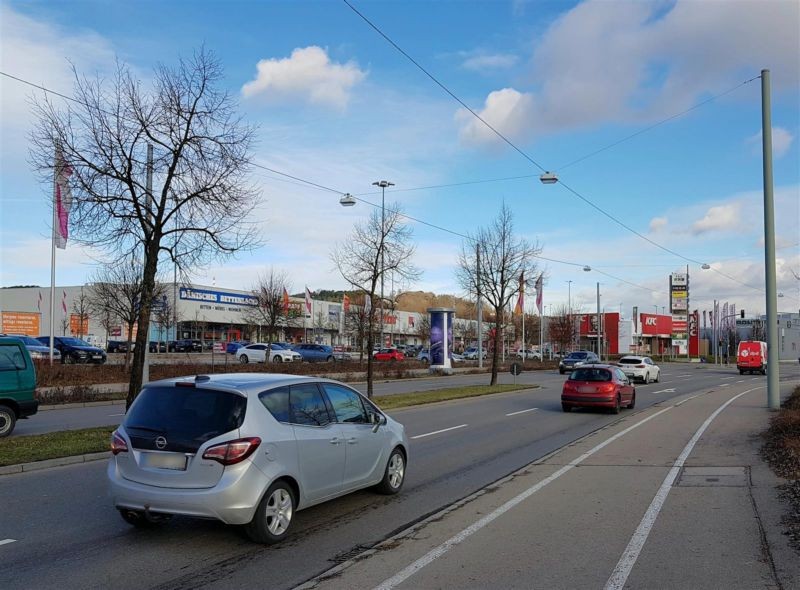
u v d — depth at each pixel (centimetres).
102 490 887
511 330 8300
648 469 1027
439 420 1800
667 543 634
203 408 641
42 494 862
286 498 657
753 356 5203
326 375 3681
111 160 1315
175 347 6344
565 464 1088
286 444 655
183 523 722
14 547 635
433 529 695
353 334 7419
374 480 820
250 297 7438
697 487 882
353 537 671
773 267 1912
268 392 671
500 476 1006
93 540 659
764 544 621
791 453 1056
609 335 9556
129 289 3650
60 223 2108
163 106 1344
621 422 1720
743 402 2261
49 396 2208
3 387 1351
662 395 2845
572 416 1914
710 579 531
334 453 727
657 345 11062
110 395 2362
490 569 564
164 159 1377
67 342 4069
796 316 9688
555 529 691
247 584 534
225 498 602
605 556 596
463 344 10144
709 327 11562
